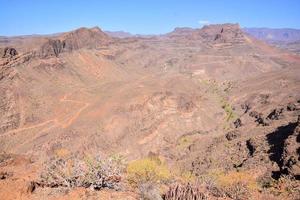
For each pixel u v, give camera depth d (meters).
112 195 12.67
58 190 13.11
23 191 12.87
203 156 50.81
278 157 37.94
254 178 33.81
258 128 55.66
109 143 72.62
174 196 11.79
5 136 76.75
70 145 71.06
